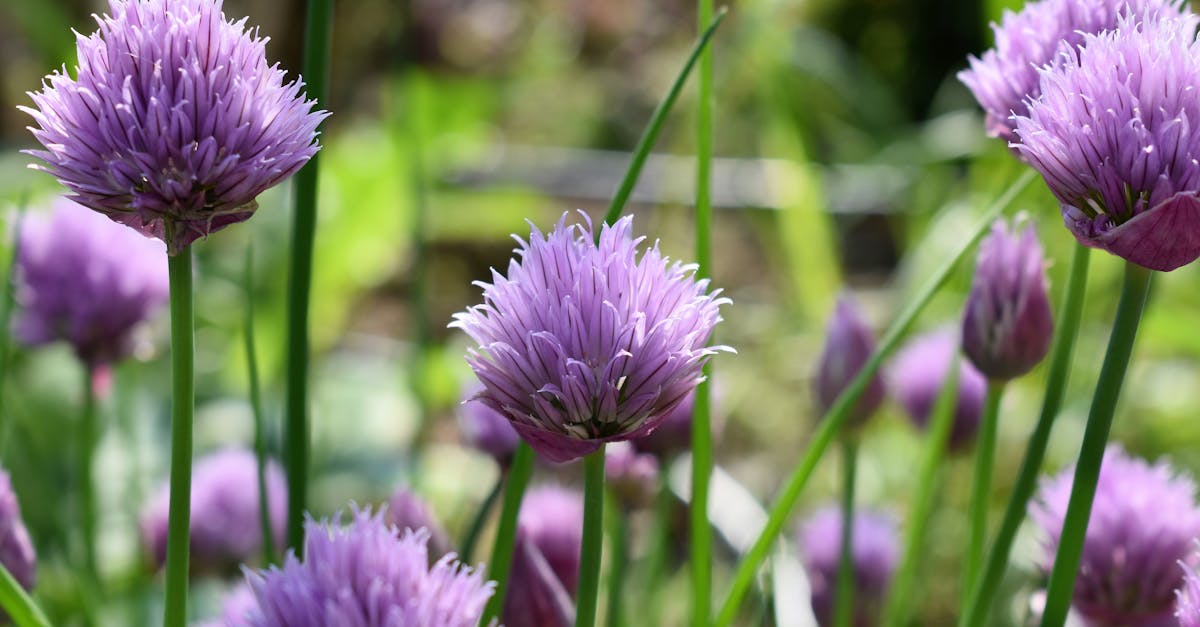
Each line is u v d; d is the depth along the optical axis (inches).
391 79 48.7
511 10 57.4
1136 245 13.4
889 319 44.6
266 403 35.9
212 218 13.5
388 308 50.9
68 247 19.8
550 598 15.8
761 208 49.8
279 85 13.7
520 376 13.4
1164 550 16.3
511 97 58.0
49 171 13.4
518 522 16.0
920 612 31.7
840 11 64.6
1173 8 14.9
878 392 19.1
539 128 63.5
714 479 25.2
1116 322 14.1
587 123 63.1
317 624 12.8
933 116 60.8
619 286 13.4
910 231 46.9
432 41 51.5
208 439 35.7
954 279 38.6
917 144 50.0
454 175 53.2
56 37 42.4
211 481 21.5
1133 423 36.4
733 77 49.4
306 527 13.1
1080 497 14.3
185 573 13.9
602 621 24.9
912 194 48.6
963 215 40.0
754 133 54.4
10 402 26.9
